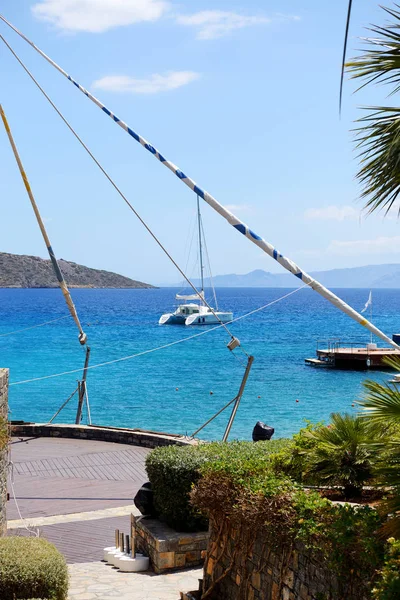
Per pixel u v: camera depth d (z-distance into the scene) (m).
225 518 9.37
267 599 8.20
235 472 9.20
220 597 9.62
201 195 10.15
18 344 86.06
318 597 7.01
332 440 8.99
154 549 12.48
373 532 6.43
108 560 13.29
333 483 9.02
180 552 12.42
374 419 6.53
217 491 9.23
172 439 24.33
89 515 17.02
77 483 20.20
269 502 7.87
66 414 42.31
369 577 6.30
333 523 6.81
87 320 138.00
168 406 44.84
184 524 12.70
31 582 9.52
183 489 12.25
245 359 71.31
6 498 15.37
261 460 9.71
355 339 95.56
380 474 6.49
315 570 7.18
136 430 26.20
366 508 6.93
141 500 13.47
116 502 18.28
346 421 9.06
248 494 8.38
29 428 27.14
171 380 56.75
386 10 6.29
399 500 6.20
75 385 53.62
